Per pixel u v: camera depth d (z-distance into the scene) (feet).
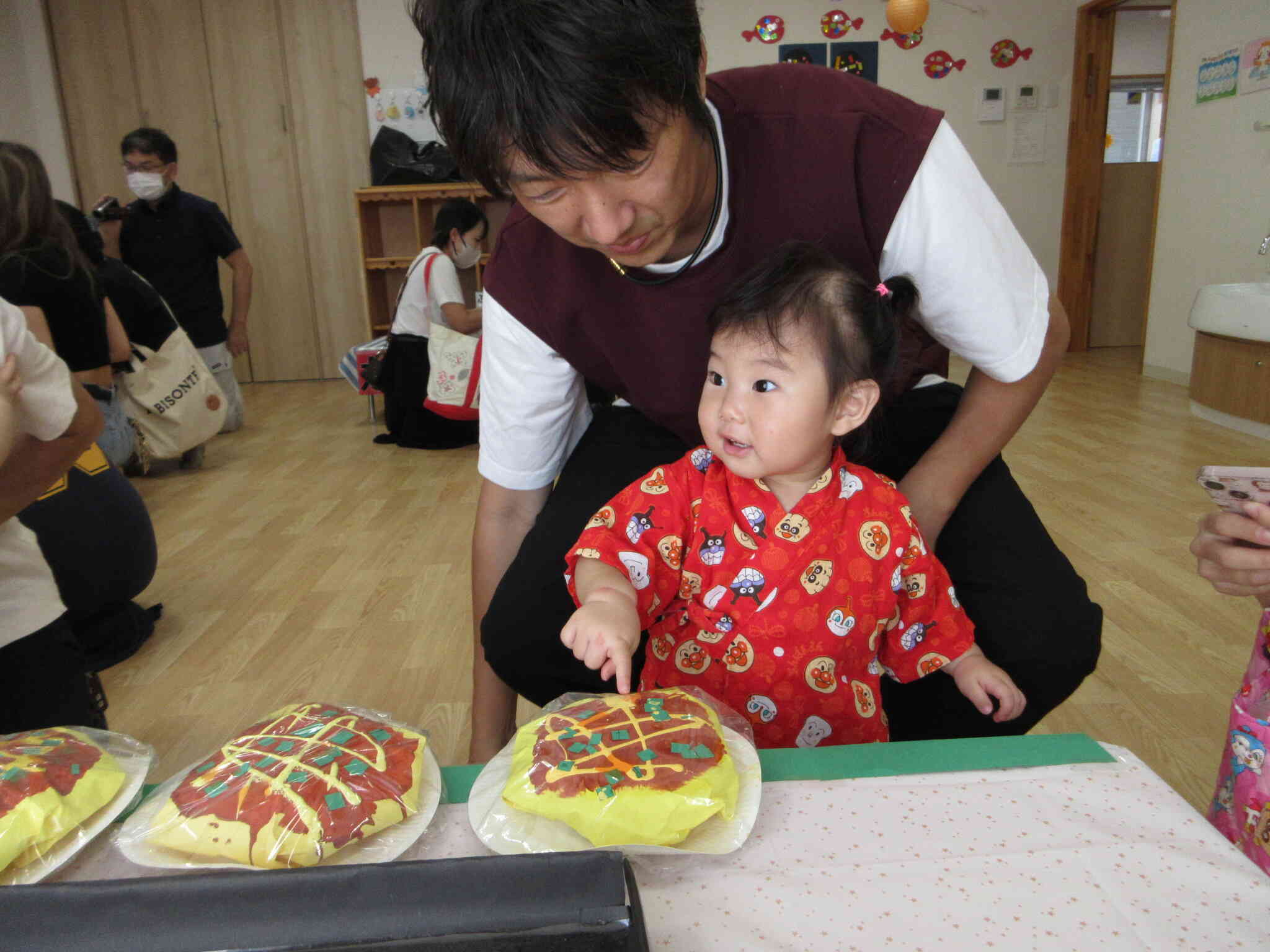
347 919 1.44
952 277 3.08
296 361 19.40
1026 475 10.34
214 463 12.21
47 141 17.70
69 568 5.90
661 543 3.10
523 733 2.19
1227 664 5.89
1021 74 18.53
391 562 8.29
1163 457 11.04
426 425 12.76
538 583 3.74
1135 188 19.79
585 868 1.51
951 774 2.08
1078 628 3.68
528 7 1.95
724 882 1.73
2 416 2.56
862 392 2.89
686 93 2.15
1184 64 15.42
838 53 18.29
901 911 1.65
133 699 5.82
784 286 2.76
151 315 10.85
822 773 2.11
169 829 1.84
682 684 3.24
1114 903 1.67
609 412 4.48
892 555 3.10
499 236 3.53
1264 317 11.55
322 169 18.38
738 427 2.81
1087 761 2.15
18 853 1.79
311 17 17.58
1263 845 2.52
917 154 2.97
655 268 3.14
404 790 1.95
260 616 7.12
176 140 18.08
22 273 7.86
